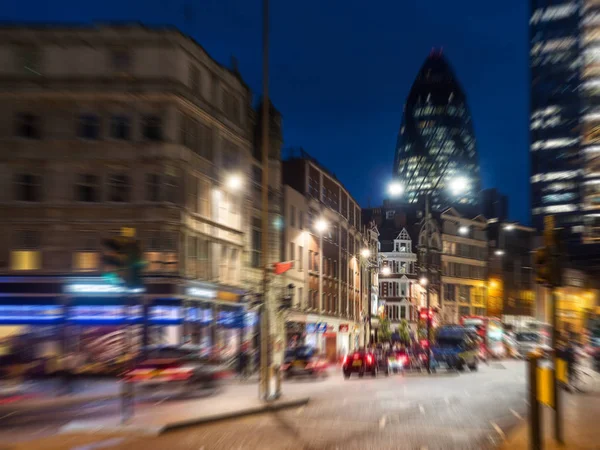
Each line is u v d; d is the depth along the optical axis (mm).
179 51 39375
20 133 38062
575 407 20156
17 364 33750
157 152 38344
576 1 107688
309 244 61844
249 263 48438
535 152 112500
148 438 13750
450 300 110875
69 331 37125
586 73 104312
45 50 38562
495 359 71938
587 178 100438
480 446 13102
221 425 16156
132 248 15867
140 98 38594
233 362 41062
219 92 44281
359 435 14539
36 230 37656
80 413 18969
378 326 95688
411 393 26391
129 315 22016
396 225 124125
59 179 37938
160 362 25688
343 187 75688
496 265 114625
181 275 38062
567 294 60125
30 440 14062
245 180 48094
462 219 116062
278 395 22422
